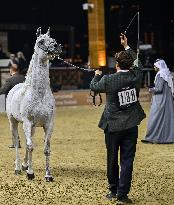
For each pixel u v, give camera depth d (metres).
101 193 9.77
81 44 41.03
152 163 12.48
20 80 14.55
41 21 40.62
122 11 38.53
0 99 22.53
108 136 9.07
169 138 15.22
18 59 28.00
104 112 9.08
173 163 12.48
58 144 15.55
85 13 41.84
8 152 14.31
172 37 39.84
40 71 10.53
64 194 9.76
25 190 10.09
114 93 8.88
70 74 29.02
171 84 15.33
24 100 10.58
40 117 10.55
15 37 38.94
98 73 9.16
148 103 27.52
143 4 39.09
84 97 26.84
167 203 9.17
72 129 18.88
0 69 27.05
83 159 13.10
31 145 10.65
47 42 10.46
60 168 12.02
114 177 9.29
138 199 9.41
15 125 11.58
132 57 9.28
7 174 11.48
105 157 13.35
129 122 8.84
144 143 15.40
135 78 8.91
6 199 9.48
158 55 35.66
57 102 26.34
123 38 9.46
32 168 11.29
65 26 40.31
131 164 9.01
